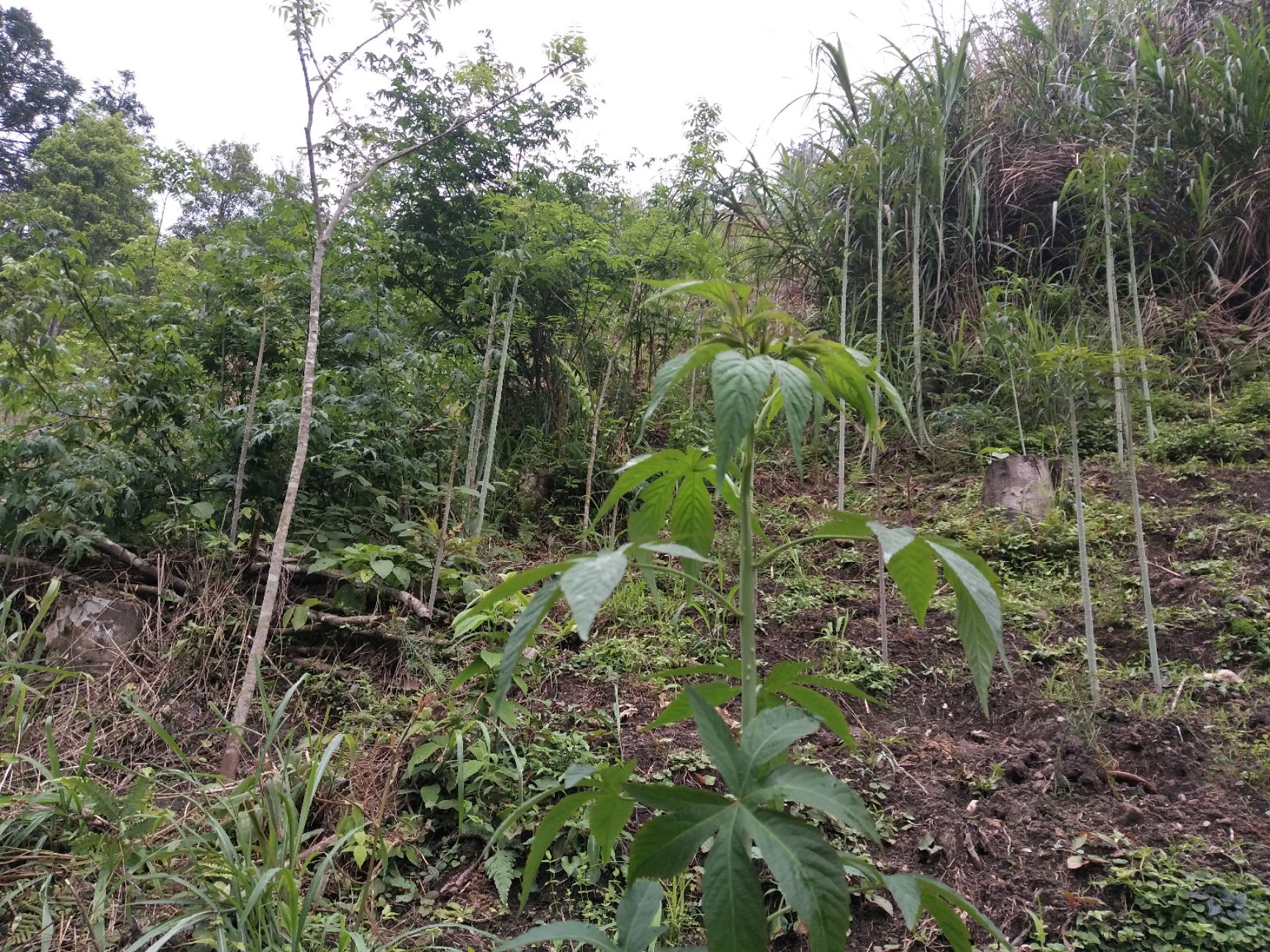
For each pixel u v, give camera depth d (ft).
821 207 22.21
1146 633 10.84
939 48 20.56
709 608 12.66
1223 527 12.89
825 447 18.92
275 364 15.53
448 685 10.16
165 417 12.91
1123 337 18.13
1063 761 8.53
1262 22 20.01
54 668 8.91
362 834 7.59
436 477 16.17
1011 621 11.59
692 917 7.16
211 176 16.97
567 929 3.69
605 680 10.85
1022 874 7.28
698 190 20.72
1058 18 23.45
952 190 21.22
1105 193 13.73
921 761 8.92
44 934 6.27
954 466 17.74
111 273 13.52
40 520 11.10
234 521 12.03
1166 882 6.75
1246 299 19.02
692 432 17.61
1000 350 18.19
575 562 3.19
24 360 12.37
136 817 7.12
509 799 8.43
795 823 3.02
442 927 6.90
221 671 10.62
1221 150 18.99
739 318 3.94
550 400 20.88
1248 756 8.41
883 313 20.59
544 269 17.95
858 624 12.22
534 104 20.20
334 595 12.19
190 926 6.33
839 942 2.79
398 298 18.17
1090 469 15.99
